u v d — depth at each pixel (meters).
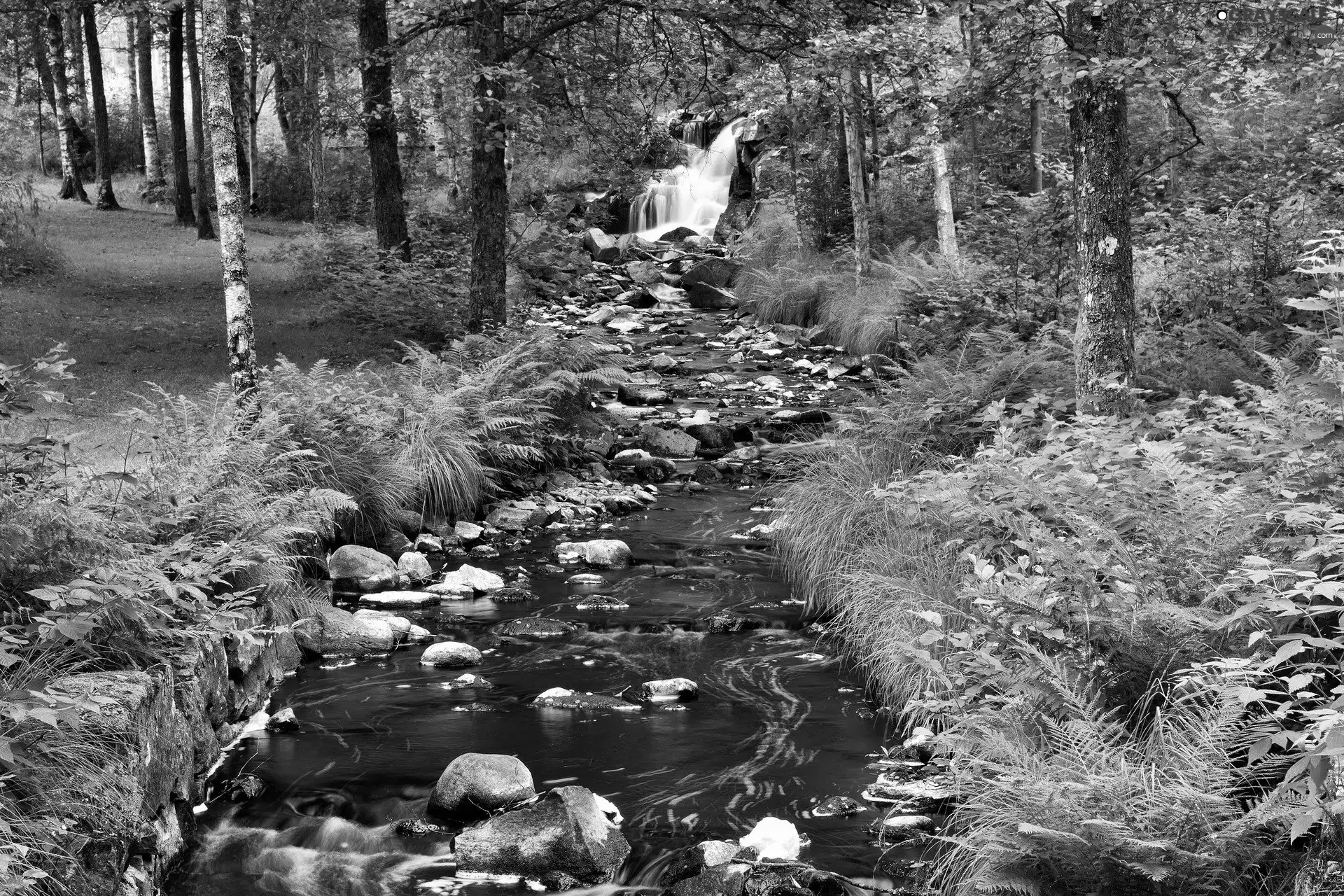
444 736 5.98
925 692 5.65
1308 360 8.65
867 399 10.14
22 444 5.55
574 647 7.47
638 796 5.24
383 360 14.80
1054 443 6.47
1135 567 4.56
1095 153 7.61
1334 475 4.59
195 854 4.77
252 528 6.82
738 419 15.15
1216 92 11.22
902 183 24.00
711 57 16.41
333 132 20.23
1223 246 11.11
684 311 25.22
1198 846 3.59
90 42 31.06
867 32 9.61
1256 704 4.01
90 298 17.86
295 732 6.06
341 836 4.93
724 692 6.63
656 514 11.28
